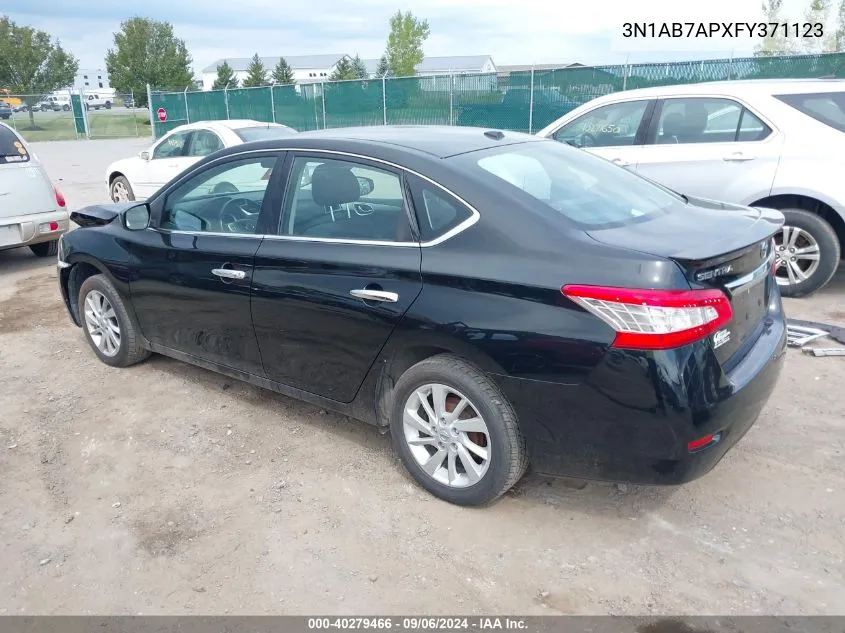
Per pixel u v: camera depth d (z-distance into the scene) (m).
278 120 22.84
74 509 3.39
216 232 4.06
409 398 3.31
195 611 2.70
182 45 62.25
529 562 2.92
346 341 3.42
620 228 3.00
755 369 2.94
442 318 3.02
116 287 4.71
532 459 3.01
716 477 3.49
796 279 6.21
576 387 2.76
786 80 6.36
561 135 7.36
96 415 4.37
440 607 2.69
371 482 3.54
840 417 4.04
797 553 2.93
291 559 2.98
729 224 3.14
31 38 54.22
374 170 3.38
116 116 44.84
